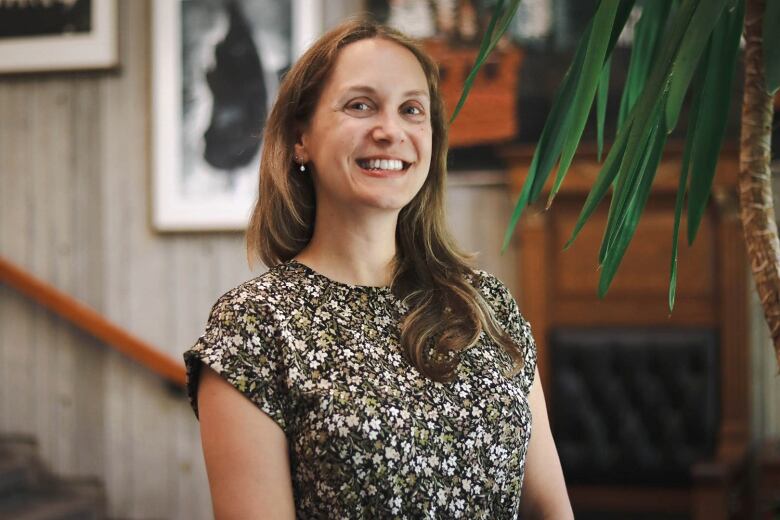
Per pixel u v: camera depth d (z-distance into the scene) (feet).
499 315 5.28
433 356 4.80
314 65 4.99
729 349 13.34
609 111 13.79
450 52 14.56
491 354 4.98
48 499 15.84
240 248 15.72
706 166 4.32
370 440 4.41
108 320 16.19
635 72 5.05
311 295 4.81
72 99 16.26
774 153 12.98
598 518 13.24
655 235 13.64
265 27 15.42
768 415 13.76
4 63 16.28
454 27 14.55
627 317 13.74
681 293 13.58
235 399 4.48
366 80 4.82
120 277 16.16
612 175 4.12
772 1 4.04
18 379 16.63
